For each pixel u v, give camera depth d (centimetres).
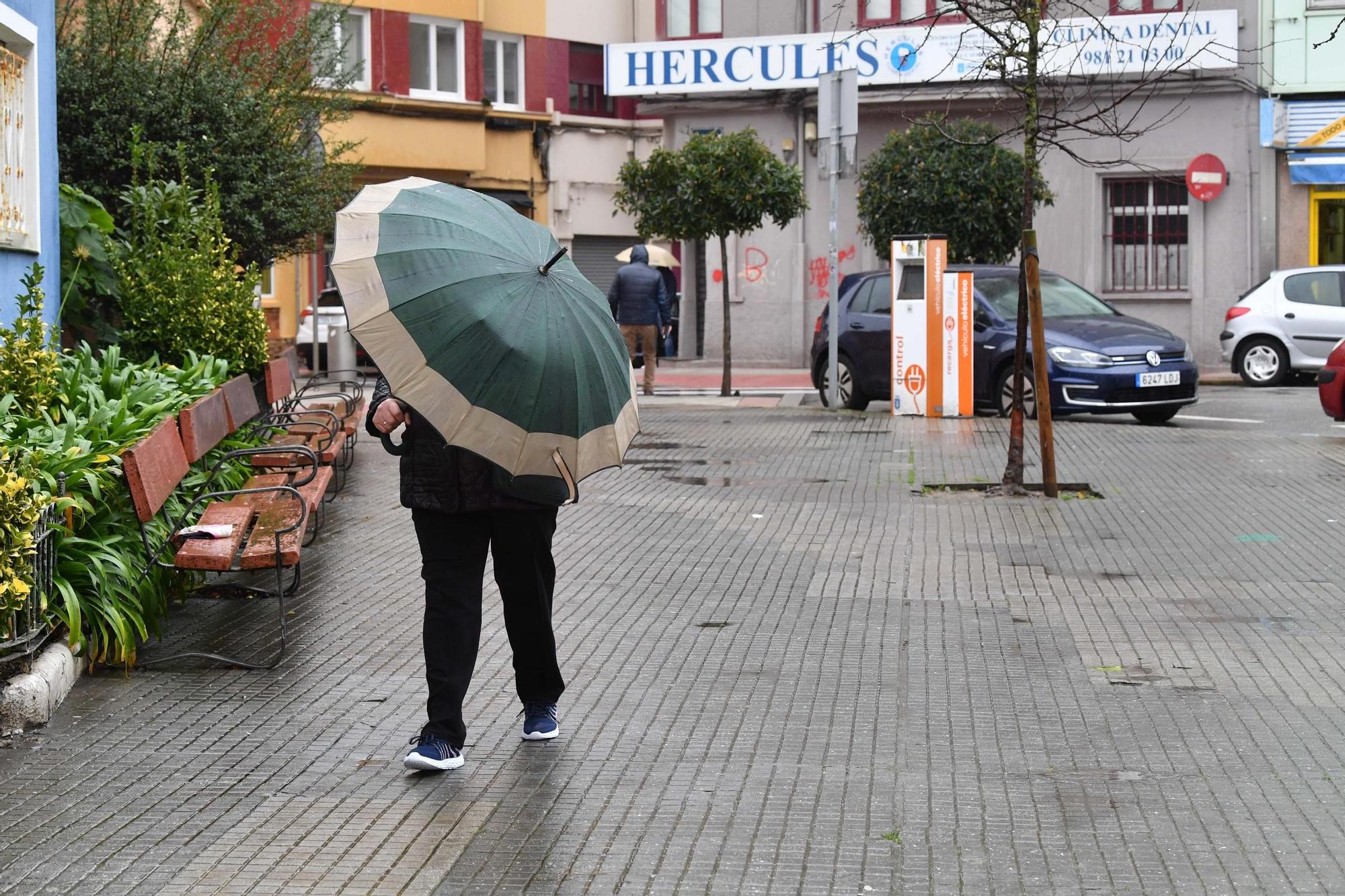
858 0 2986
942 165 2458
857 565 965
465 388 516
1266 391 2352
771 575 935
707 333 3144
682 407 2125
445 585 557
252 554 710
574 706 645
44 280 1199
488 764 566
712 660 725
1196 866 465
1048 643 759
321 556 985
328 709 638
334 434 1184
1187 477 1339
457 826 500
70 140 1563
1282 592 875
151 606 739
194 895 443
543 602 583
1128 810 516
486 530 563
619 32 3728
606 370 550
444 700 554
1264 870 462
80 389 904
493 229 548
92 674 692
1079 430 1717
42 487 692
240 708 638
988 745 589
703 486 1327
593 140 3681
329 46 1962
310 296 3219
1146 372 1770
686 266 3219
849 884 452
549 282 543
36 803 523
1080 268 2905
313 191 1769
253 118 1662
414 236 533
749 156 2272
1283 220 2862
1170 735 602
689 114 3144
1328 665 709
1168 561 970
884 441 1647
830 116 2017
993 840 488
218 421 960
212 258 1362
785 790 537
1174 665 713
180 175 1591
